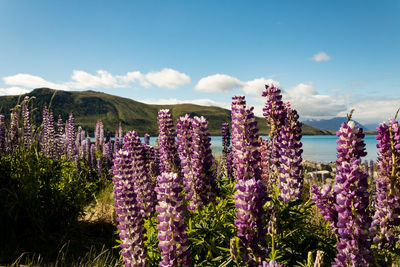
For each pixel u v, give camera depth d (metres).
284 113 4.74
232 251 2.68
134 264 3.45
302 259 3.49
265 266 2.04
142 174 4.73
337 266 2.31
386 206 2.88
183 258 2.79
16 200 5.89
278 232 3.04
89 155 11.52
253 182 2.73
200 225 3.91
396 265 2.97
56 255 5.47
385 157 2.95
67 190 7.08
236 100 4.48
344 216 2.27
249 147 3.85
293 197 4.05
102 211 7.67
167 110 5.79
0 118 7.34
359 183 2.26
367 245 2.24
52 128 9.08
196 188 4.28
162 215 2.79
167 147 5.71
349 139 2.57
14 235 5.61
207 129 4.38
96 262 5.20
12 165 6.70
